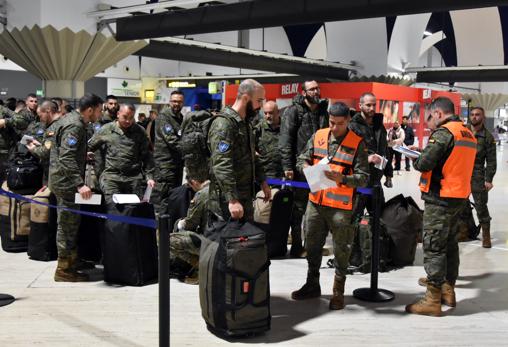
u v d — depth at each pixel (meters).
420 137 18.61
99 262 5.39
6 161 6.86
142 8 13.05
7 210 5.72
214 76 34.03
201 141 3.81
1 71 25.09
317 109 5.32
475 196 6.44
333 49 27.34
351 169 4.00
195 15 12.73
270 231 5.61
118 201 4.46
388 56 26.11
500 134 45.91
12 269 5.09
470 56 37.66
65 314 3.92
